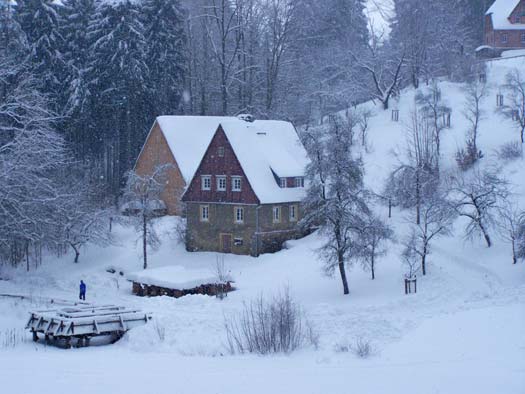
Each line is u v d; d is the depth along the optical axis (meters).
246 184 58.69
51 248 59.88
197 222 61.66
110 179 77.69
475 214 50.12
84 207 61.09
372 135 74.50
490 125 68.38
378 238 45.75
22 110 59.06
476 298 38.22
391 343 27.66
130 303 41.06
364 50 93.00
